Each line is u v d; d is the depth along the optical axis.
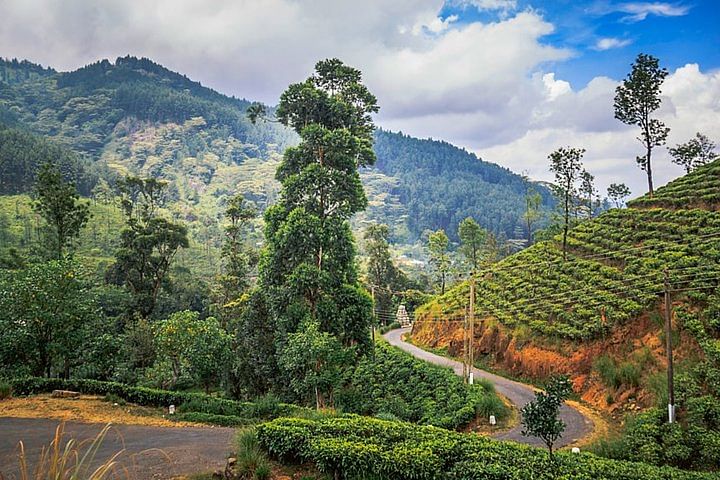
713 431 20.00
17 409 20.86
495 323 46.62
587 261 44.38
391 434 13.75
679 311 29.77
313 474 12.45
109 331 36.09
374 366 43.62
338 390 34.09
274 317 30.28
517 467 12.12
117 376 34.47
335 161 33.47
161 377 33.31
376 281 86.12
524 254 56.84
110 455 14.59
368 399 35.53
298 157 34.12
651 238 41.31
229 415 21.72
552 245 53.97
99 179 144.00
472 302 37.56
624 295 35.56
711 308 28.58
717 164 51.44
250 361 31.48
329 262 31.56
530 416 12.23
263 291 32.47
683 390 23.88
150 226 57.47
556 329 38.34
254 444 13.53
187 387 36.97
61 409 21.28
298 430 13.31
